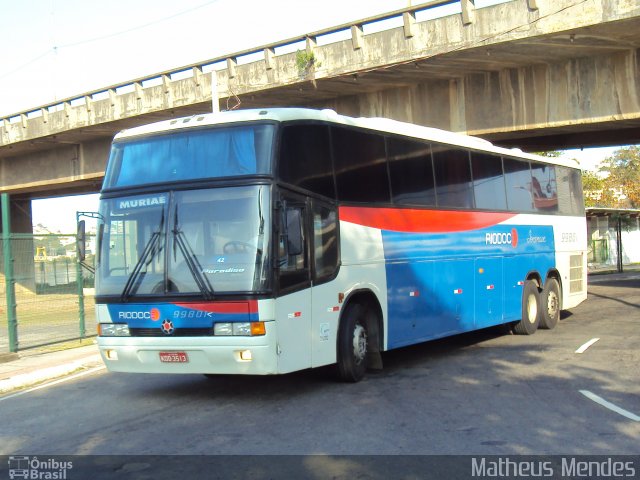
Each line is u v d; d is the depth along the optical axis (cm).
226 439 698
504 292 1393
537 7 1595
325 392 920
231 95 2261
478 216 1319
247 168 844
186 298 826
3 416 855
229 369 816
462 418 758
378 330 1035
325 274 917
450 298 1214
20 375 1106
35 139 2958
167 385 1024
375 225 1035
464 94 2009
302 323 866
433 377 1014
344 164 981
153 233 861
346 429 721
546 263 1572
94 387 1037
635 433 689
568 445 650
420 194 1156
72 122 2762
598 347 1252
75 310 1686
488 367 1087
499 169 1420
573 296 1708
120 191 899
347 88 2152
